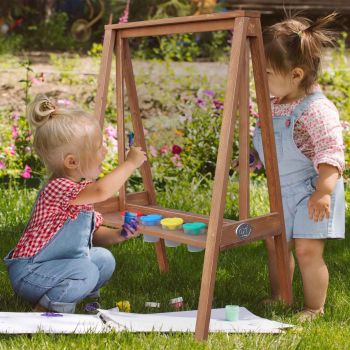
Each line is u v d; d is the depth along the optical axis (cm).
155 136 768
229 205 623
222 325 373
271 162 388
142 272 479
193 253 523
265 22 1541
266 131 383
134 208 444
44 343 337
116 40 434
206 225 392
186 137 738
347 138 747
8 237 538
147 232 392
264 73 374
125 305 405
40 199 387
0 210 596
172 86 962
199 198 644
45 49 1474
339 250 530
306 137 404
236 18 353
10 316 367
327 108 398
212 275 352
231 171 715
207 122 738
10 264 390
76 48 1507
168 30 395
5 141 743
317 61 405
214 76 1044
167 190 664
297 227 403
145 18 1495
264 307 417
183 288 448
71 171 388
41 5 1578
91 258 404
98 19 1545
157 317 382
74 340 344
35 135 383
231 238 364
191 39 1316
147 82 920
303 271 405
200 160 727
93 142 380
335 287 450
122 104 443
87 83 988
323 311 411
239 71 349
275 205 393
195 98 791
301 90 407
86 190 376
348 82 903
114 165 704
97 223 407
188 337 354
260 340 354
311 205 388
